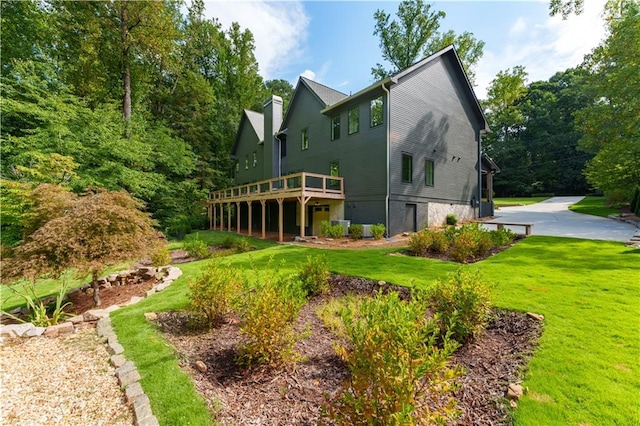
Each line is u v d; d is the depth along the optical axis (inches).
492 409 83.0
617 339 118.0
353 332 81.1
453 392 91.4
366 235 474.3
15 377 112.3
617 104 550.0
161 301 189.3
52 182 397.1
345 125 557.6
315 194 503.8
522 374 98.8
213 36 1049.5
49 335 149.3
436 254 320.2
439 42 841.5
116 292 235.9
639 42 489.1
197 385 100.7
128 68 632.4
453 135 613.6
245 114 924.0
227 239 482.0
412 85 518.6
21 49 526.3
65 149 470.6
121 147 556.1
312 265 208.4
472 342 125.1
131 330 147.6
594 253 272.8
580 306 151.2
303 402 91.0
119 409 92.2
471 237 301.6
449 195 601.6
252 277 233.5
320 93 633.0
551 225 501.0
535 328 131.3
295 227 689.6
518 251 301.6
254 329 108.3
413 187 519.2
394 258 298.4
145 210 718.5
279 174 775.1
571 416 78.9
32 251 187.5
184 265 313.1
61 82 546.0
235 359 113.4
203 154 951.6
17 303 237.9
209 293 145.8
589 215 647.8
